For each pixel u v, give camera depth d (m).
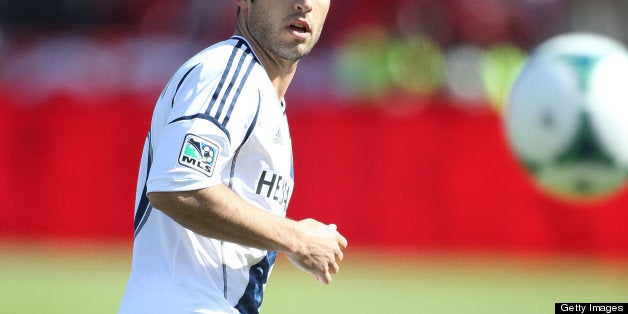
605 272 38.53
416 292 33.50
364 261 39.31
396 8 49.50
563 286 35.19
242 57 11.38
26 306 30.14
